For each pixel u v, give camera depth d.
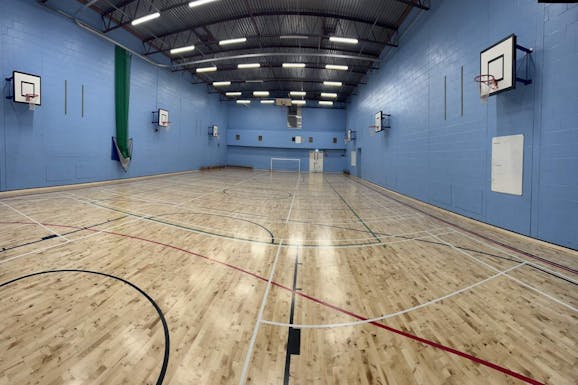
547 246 3.70
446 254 3.51
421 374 1.54
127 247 3.45
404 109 8.35
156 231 4.19
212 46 10.95
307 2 7.82
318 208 6.56
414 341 1.83
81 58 8.03
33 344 1.66
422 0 7.07
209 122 16.88
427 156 6.92
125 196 7.09
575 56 3.33
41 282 2.46
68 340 1.71
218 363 1.57
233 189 9.42
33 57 6.80
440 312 2.18
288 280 2.71
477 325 2.02
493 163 4.64
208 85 16.36
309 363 1.60
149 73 11.03
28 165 6.84
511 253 3.54
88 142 8.38
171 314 2.05
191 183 10.55
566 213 3.48
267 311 2.14
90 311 2.04
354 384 1.46
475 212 5.12
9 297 2.19
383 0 7.56
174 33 9.74
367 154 12.91
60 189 7.52
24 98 6.52
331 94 16.27
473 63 5.12
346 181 13.67
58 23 7.36
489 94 4.47
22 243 3.43
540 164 3.80
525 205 4.04
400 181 8.71
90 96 8.37
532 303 2.34
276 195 8.45
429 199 6.83
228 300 2.28
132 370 1.49
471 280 2.77
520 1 4.06
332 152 20.36
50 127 7.28
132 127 10.17
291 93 16.42
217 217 5.30
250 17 8.49
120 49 9.39
